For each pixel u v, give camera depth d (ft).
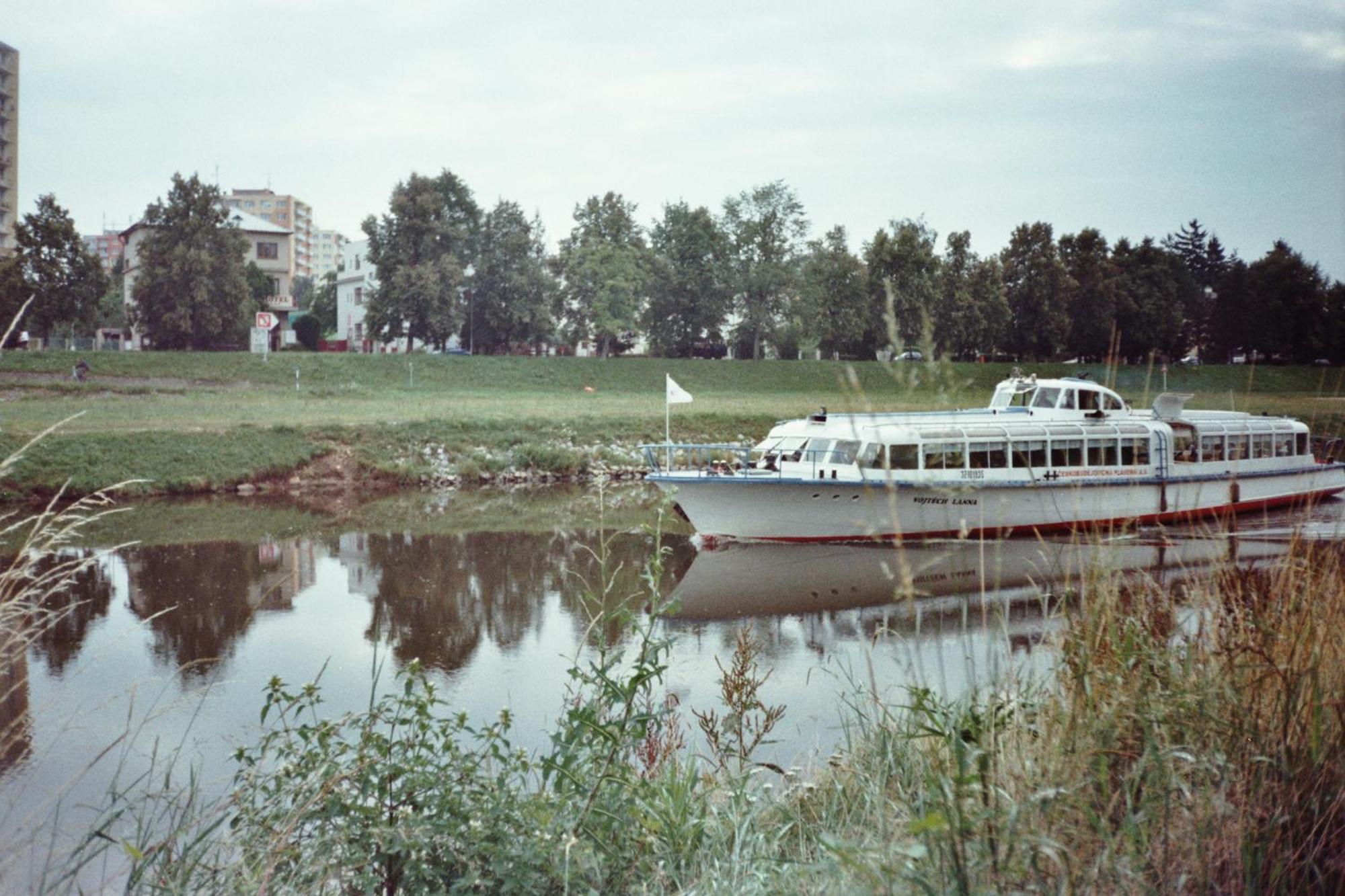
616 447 135.85
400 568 66.90
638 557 71.97
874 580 61.98
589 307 246.68
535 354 268.41
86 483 102.27
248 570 65.67
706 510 77.82
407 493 112.06
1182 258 295.69
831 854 11.43
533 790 21.27
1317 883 10.87
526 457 127.13
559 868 13.70
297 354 195.72
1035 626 37.19
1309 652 13.28
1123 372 162.09
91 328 205.98
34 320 191.83
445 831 14.19
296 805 14.71
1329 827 11.50
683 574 65.51
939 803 10.77
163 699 36.17
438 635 47.93
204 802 18.01
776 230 243.81
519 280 236.43
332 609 53.93
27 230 191.11
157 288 208.64
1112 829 11.84
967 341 235.61
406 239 221.46
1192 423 87.56
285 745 15.97
